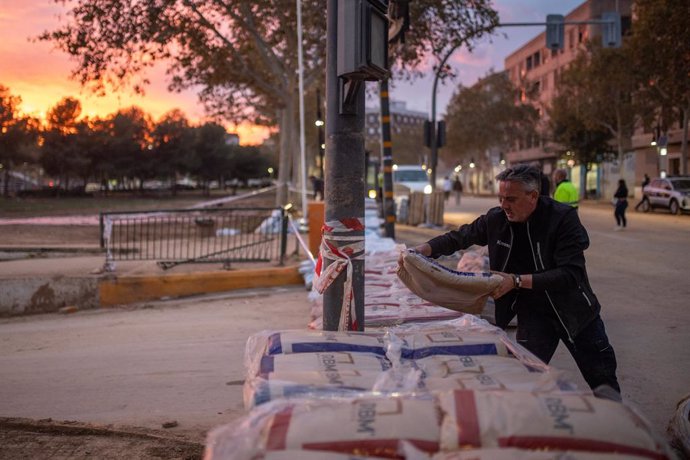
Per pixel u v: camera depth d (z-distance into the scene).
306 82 26.59
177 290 10.48
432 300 3.38
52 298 10.05
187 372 5.86
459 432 1.99
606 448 1.93
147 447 3.99
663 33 30.78
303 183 17.83
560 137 48.94
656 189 29.27
